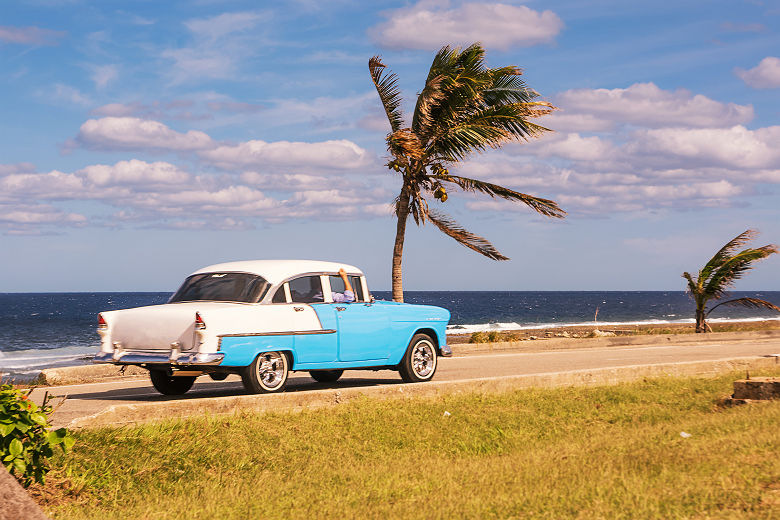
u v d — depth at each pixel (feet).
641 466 21.83
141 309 34.40
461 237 69.97
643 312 395.96
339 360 36.91
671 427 29.14
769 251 95.09
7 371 105.09
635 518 16.72
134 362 33.09
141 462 25.04
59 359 129.90
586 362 62.80
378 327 38.60
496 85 68.13
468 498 19.92
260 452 27.30
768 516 16.16
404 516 18.61
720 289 99.40
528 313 377.50
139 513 20.66
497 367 58.39
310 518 19.42
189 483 24.02
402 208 69.46
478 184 67.62
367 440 29.73
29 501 15.93
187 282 36.27
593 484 19.98
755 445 23.16
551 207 67.00
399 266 70.18
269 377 34.47
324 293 37.27
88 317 349.20
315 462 26.53
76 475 23.43
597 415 34.86
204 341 31.78
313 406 33.60
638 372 46.29
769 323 178.09
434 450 28.84
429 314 41.34
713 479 19.42
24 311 427.74
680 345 89.92
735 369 50.78
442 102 67.21
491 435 30.96
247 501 21.50
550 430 31.83
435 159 69.10
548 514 17.72
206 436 28.02
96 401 36.19
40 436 21.17
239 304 34.12
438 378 49.11
